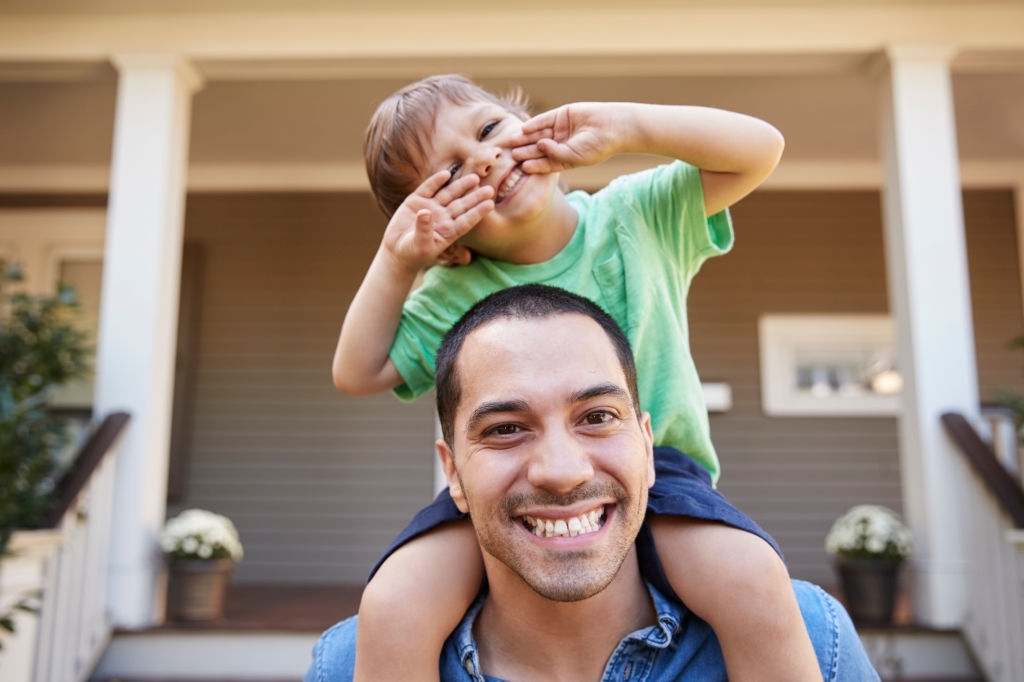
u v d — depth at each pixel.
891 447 5.93
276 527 5.92
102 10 4.27
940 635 3.77
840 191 6.15
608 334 0.97
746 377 6.01
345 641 1.20
